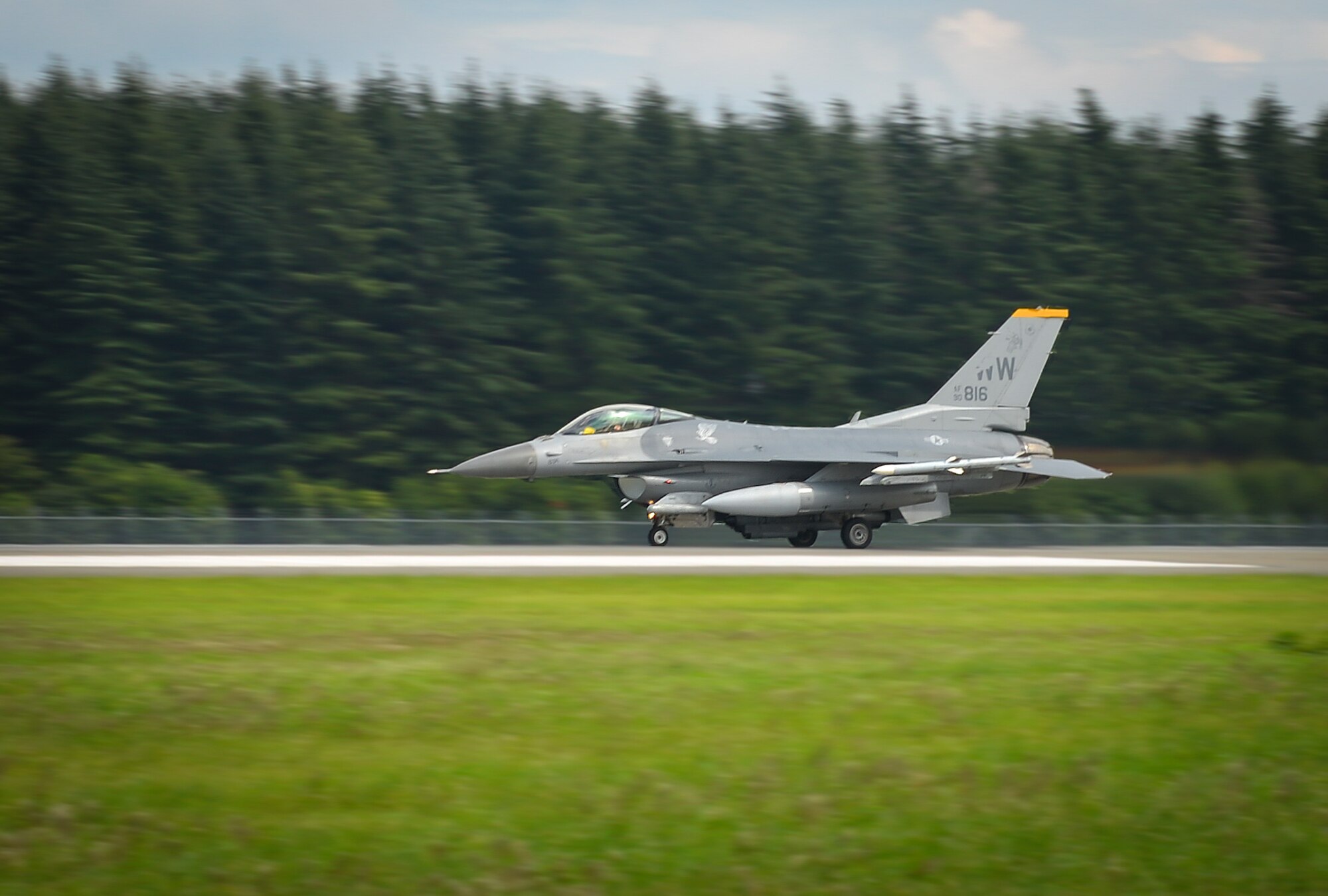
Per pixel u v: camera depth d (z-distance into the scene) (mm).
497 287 178875
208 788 30219
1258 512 172875
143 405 163125
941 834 29250
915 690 40875
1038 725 37312
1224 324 194875
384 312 173875
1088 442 188000
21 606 55750
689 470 104250
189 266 171875
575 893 26000
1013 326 114375
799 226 192750
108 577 69875
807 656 46125
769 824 29328
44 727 34375
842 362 185000
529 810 29562
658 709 37844
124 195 171125
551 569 78562
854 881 26969
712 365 181125
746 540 121750
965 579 76938
